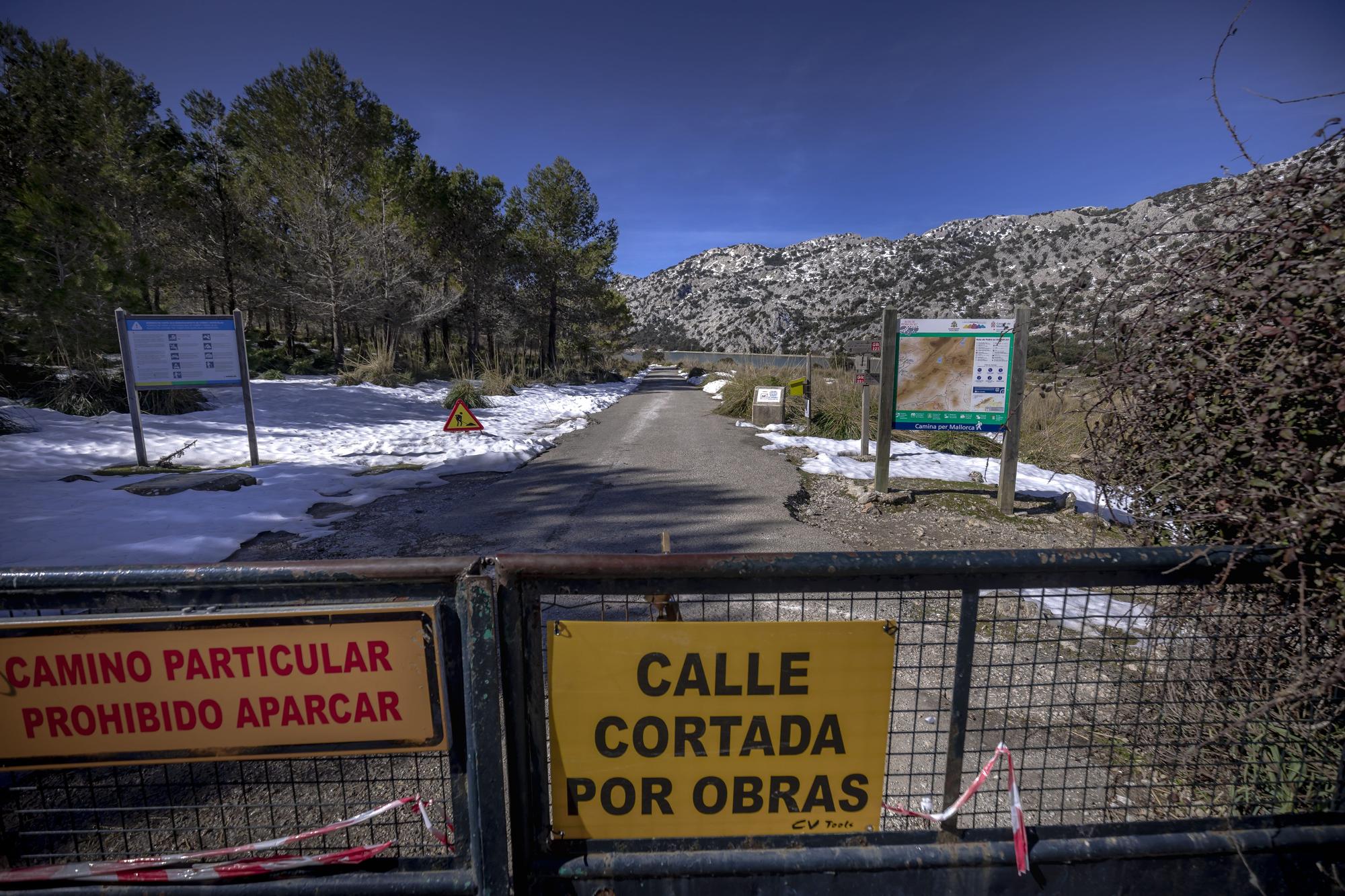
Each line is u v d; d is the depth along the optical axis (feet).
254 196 82.02
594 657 5.14
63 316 38.93
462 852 5.34
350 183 83.76
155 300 78.74
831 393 49.55
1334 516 5.00
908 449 36.70
